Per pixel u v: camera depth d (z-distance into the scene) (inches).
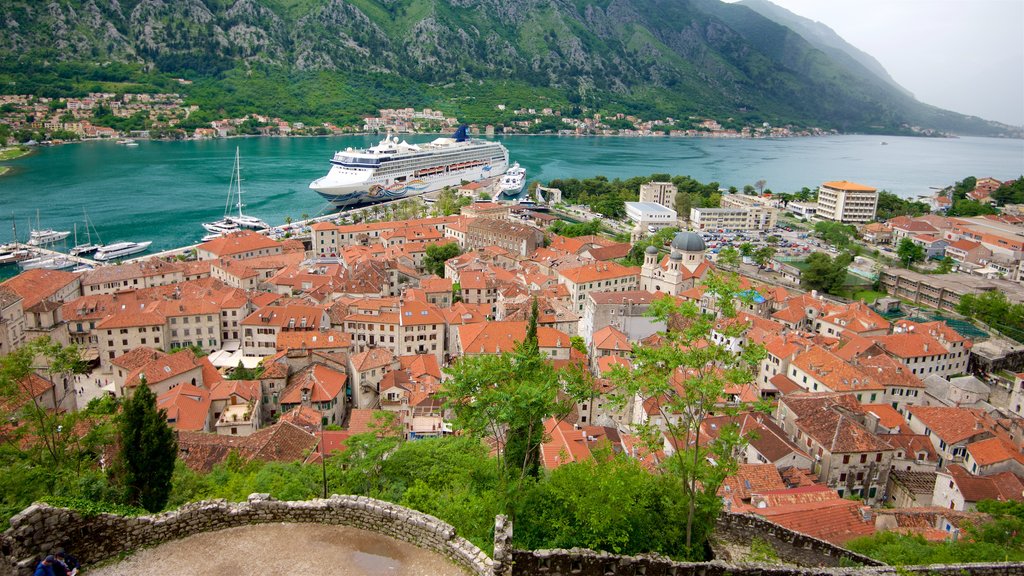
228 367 5669.3
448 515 1927.9
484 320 6392.7
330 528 1530.5
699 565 1519.4
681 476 1983.3
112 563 1391.5
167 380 4709.6
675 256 7672.2
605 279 7706.7
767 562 1909.4
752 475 3248.0
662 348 1927.9
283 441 3641.7
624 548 1780.3
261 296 6535.4
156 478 2246.6
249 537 1489.9
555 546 1754.4
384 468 2527.1
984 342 6894.7
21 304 5305.1
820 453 3774.6
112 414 3934.5
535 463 2258.9
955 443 4089.6
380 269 7701.8
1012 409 5295.3
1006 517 2778.1
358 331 6117.1
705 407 1903.3
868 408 4439.0
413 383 5191.9
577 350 6003.9
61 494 2140.7
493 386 2036.2
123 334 5708.7
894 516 2795.3
